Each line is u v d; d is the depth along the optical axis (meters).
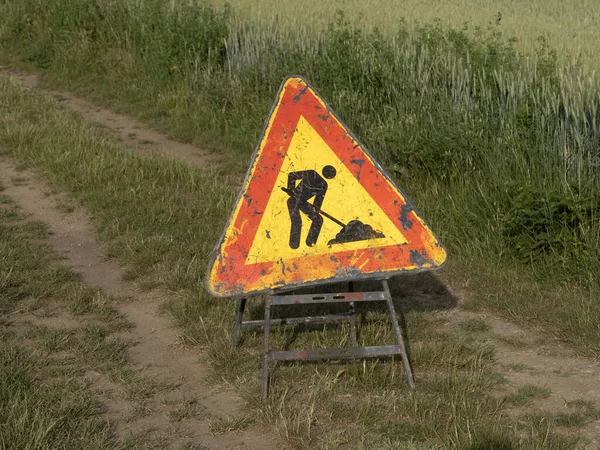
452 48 12.09
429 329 6.50
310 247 5.32
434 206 9.02
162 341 6.22
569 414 5.05
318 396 5.20
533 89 9.92
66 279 7.30
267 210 5.31
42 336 6.09
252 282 5.24
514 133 9.16
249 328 6.31
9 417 4.68
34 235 8.43
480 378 5.49
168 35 15.71
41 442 4.48
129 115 14.74
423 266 5.34
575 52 12.88
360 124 11.49
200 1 18.08
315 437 4.76
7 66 18.12
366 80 12.16
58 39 18.31
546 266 7.56
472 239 8.32
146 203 9.31
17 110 13.55
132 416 5.03
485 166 9.11
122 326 6.42
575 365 5.89
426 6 19.25
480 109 10.25
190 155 12.42
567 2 21.75
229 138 12.96
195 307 6.60
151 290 7.20
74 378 5.46
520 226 7.96
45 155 10.94
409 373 5.38
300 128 5.40
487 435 4.64
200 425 4.96
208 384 5.52
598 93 9.43
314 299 5.44
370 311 6.70
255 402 5.16
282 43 14.16
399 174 10.16
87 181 9.89
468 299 7.13
